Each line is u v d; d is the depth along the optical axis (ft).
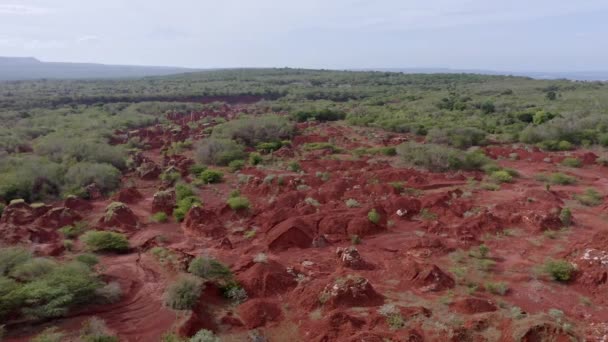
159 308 54.29
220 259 70.38
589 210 90.22
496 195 101.60
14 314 50.52
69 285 54.03
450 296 57.16
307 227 80.53
